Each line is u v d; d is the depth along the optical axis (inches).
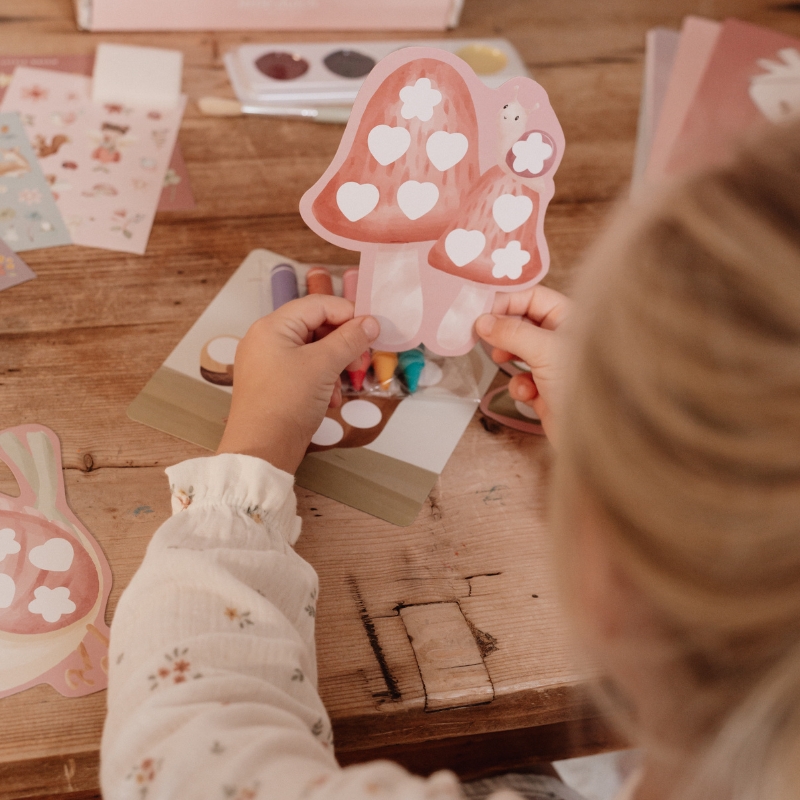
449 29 39.8
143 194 30.2
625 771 29.2
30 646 19.4
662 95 36.4
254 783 14.7
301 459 22.5
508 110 21.6
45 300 26.4
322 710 18.0
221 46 36.9
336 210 22.4
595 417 10.7
